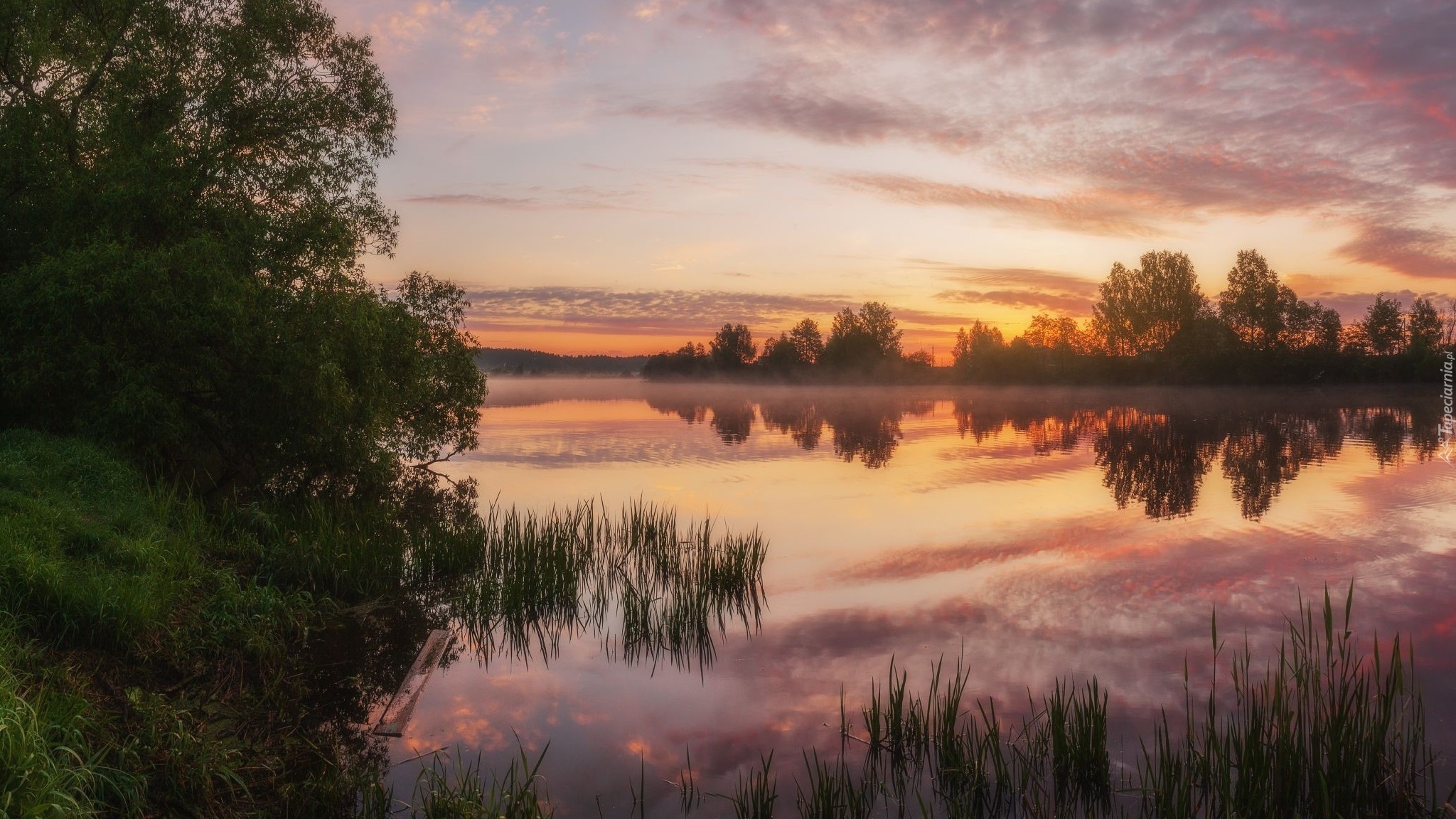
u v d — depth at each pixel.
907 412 59.44
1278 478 24.70
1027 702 8.66
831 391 99.12
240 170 17.19
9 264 15.84
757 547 13.65
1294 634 7.98
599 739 7.91
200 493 16.38
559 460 29.92
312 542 12.76
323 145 19.28
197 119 17.45
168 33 17.42
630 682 9.32
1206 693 8.86
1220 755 6.49
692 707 8.65
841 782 6.34
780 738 7.92
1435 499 20.81
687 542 16.14
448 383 22.83
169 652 8.13
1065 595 12.65
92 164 16.45
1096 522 18.34
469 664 9.84
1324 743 6.56
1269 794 6.46
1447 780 6.92
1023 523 18.28
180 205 15.88
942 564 14.63
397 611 11.59
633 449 34.09
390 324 18.55
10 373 13.76
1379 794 6.60
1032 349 93.25
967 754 7.36
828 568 14.34
